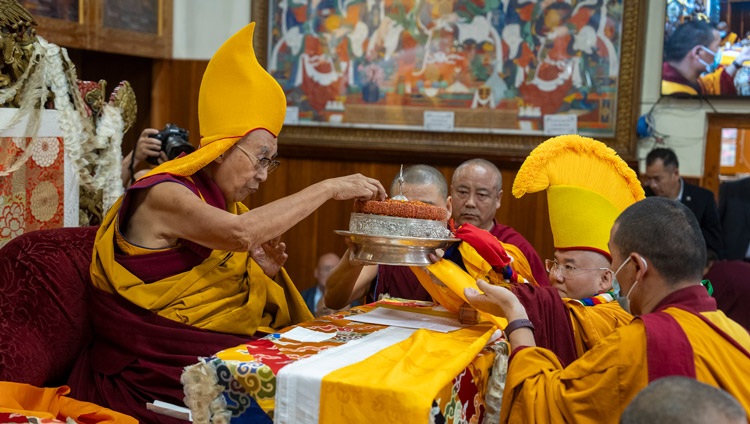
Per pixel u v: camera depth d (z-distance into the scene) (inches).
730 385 62.5
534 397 68.3
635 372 63.9
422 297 108.6
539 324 81.4
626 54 193.5
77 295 86.3
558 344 81.8
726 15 181.6
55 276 85.0
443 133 211.6
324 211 219.3
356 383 60.0
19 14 93.9
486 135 207.9
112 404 79.4
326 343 73.0
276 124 85.6
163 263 82.3
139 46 210.8
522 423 69.6
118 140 113.6
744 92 182.2
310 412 61.6
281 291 93.0
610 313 85.2
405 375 62.2
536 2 201.8
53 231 89.4
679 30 185.5
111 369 80.9
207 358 66.1
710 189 189.0
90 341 87.5
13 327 80.6
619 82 194.7
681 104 189.2
